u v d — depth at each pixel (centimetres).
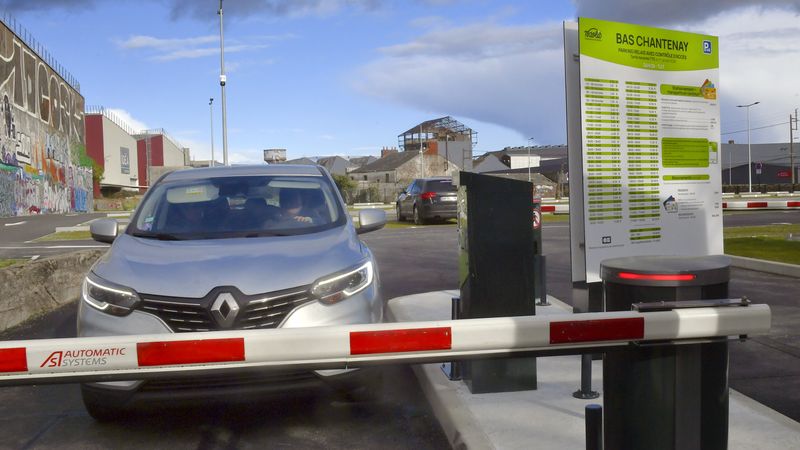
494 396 450
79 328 419
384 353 236
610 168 536
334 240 483
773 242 1252
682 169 565
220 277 416
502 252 456
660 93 552
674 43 555
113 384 395
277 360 233
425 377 499
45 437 422
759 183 10925
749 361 526
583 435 380
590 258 534
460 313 489
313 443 407
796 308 696
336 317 416
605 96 529
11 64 4384
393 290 948
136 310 407
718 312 242
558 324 239
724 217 2339
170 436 420
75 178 6375
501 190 456
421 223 2270
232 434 421
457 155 10844
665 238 561
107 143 8225
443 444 406
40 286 830
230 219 525
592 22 521
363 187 8069
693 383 249
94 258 1027
